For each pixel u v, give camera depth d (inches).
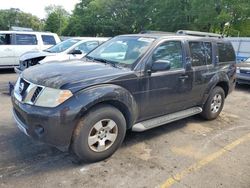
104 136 145.1
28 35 457.7
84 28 2094.0
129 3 1876.2
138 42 175.6
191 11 1153.4
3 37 437.4
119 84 146.8
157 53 168.6
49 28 3093.0
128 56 167.3
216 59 219.0
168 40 178.7
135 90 154.9
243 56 567.2
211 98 217.9
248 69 370.6
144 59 160.6
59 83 131.3
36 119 129.6
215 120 230.5
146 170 140.7
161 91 170.9
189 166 147.3
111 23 1941.4
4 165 139.0
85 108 131.5
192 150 167.9
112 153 151.9
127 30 1909.4
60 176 131.6
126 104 149.3
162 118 180.1
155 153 160.9
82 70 146.9
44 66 158.2
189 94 194.2
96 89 136.3
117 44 184.5
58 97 128.4
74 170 137.4
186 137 188.4
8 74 425.7
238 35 1085.1
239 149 172.6
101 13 2033.7
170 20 1317.7
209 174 140.2
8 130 182.5
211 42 216.8
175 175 137.5
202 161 153.8
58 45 370.9
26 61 320.5
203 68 203.3
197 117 233.0
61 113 127.1
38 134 131.6
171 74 175.3
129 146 168.2
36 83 136.3
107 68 153.5
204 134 195.9
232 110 268.1
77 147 136.1
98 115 138.5
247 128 214.2
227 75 228.4
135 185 127.3
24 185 123.3
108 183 127.8
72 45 348.2
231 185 131.3
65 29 2509.8
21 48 447.2
